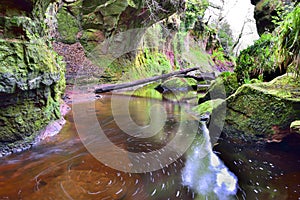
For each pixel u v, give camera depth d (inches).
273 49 146.4
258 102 117.3
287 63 123.8
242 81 189.2
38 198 73.5
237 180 95.3
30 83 101.8
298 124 85.9
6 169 91.5
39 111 118.2
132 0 382.6
